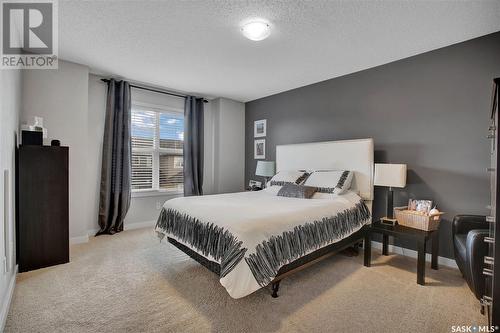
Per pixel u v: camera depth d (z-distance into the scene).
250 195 3.46
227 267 1.75
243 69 3.48
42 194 2.60
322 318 1.77
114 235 3.74
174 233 2.57
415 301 1.99
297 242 2.12
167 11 2.14
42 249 2.58
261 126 5.06
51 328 1.64
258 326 1.68
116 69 3.52
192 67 3.42
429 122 2.88
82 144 3.37
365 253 2.70
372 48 2.82
